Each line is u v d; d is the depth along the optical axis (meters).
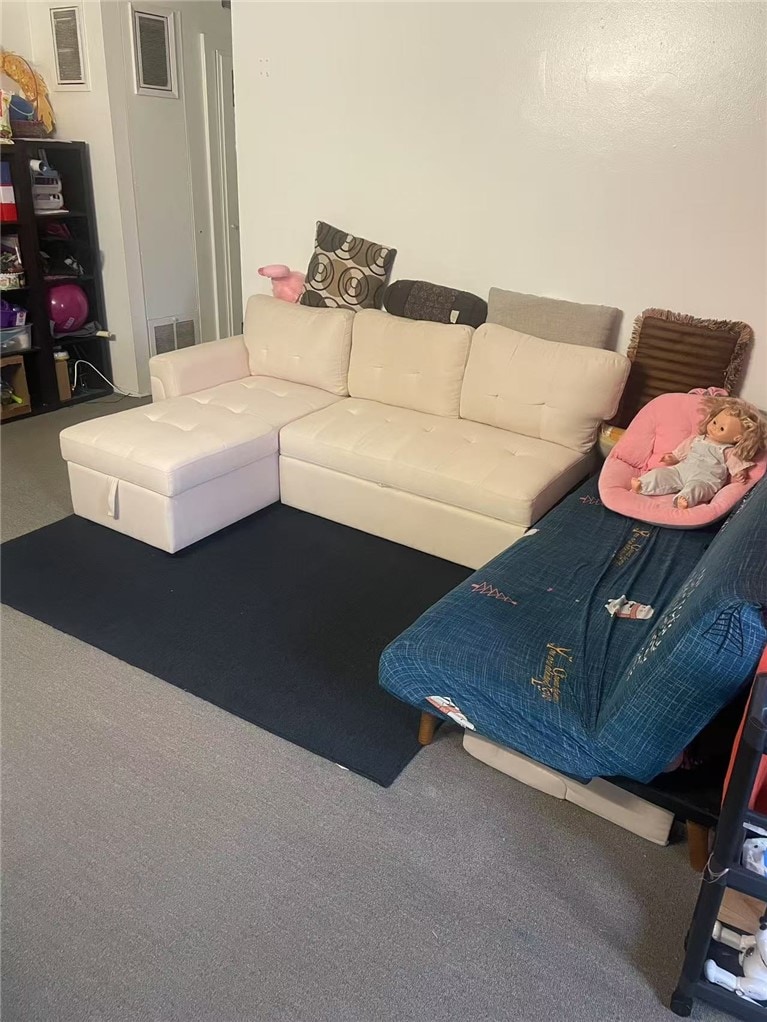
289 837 1.75
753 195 2.65
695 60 2.61
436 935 1.55
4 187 3.75
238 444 2.92
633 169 2.83
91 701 2.13
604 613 1.95
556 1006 1.43
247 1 3.43
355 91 3.32
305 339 3.42
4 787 1.84
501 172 3.10
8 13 3.98
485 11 2.91
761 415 2.54
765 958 1.34
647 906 1.63
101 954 1.49
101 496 2.94
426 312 3.32
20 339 4.06
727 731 1.79
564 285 3.11
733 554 1.47
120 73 4.01
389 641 2.42
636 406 2.97
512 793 1.90
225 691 2.18
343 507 3.06
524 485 2.60
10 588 2.62
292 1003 1.42
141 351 4.57
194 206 4.70
